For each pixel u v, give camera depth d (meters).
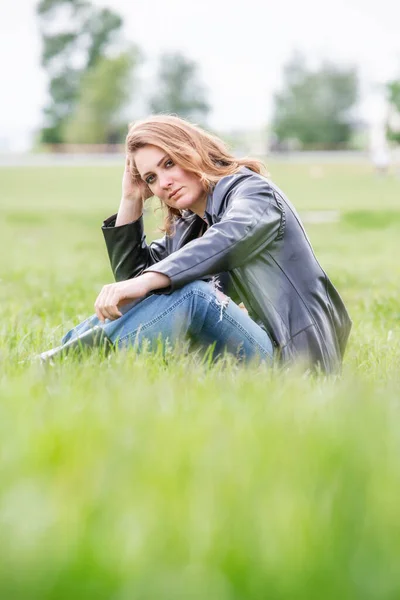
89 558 1.77
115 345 4.48
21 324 6.63
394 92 71.88
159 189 4.88
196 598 1.62
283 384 3.72
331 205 33.94
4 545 1.81
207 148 4.87
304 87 115.38
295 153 109.88
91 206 34.47
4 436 2.60
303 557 1.79
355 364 4.98
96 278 11.91
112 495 2.08
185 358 4.26
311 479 2.20
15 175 61.81
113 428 2.70
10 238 21.98
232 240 4.47
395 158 73.44
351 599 1.66
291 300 4.64
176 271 4.42
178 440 2.52
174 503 2.03
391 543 1.85
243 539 1.86
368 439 2.55
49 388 3.49
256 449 2.43
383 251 17.84
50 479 2.21
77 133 113.06
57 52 121.88
